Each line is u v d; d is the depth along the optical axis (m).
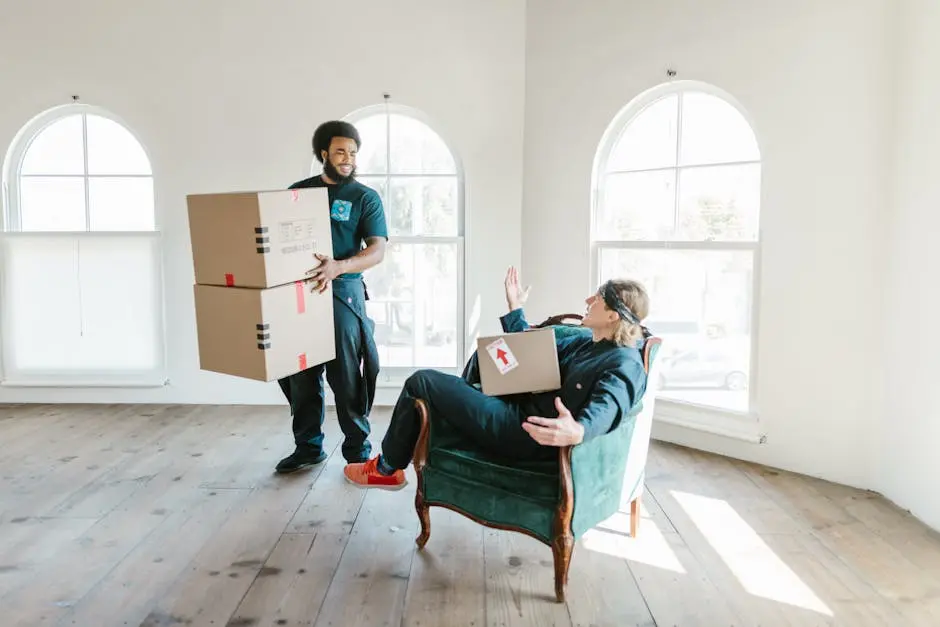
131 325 4.83
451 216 4.82
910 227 3.08
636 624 2.23
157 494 3.28
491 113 4.66
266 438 4.13
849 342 3.38
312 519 3.02
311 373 3.51
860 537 2.86
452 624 2.23
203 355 3.09
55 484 3.40
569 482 2.31
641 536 2.88
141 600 2.36
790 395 3.59
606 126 4.21
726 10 3.69
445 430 2.69
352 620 2.25
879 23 3.20
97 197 4.82
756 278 3.72
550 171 4.48
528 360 2.59
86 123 4.78
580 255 4.39
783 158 3.53
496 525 2.50
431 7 4.61
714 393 3.96
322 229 3.06
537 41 4.50
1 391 4.84
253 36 4.64
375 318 4.87
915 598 2.39
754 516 3.07
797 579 2.52
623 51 4.11
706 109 3.91
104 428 4.30
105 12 4.62
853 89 3.29
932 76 2.93
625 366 2.46
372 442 4.08
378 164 4.79
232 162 4.71
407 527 2.95
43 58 4.66
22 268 4.79
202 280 3.05
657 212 4.13
